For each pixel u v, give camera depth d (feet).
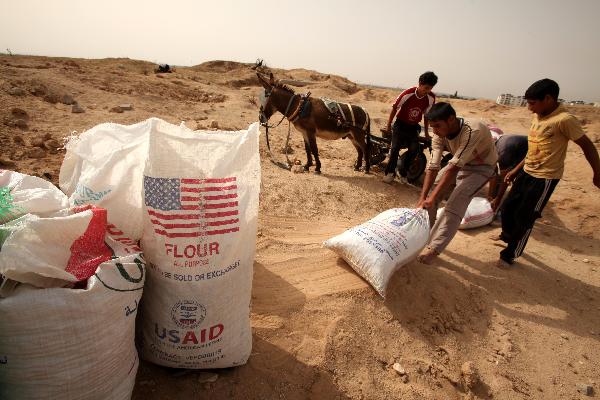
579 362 10.70
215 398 7.11
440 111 11.09
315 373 8.32
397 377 8.87
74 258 5.39
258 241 13.39
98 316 5.09
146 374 7.19
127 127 7.23
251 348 7.67
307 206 17.43
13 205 5.65
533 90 12.51
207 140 6.47
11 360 4.85
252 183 6.82
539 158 13.00
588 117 70.95
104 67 62.59
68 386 5.12
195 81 66.28
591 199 23.65
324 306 10.35
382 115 60.23
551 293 13.71
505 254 14.48
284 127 37.45
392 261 10.82
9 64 43.29
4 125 20.81
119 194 6.41
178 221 6.13
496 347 10.64
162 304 6.34
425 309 11.39
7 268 4.65
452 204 12.99
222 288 6.48
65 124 23.65
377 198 20.16
